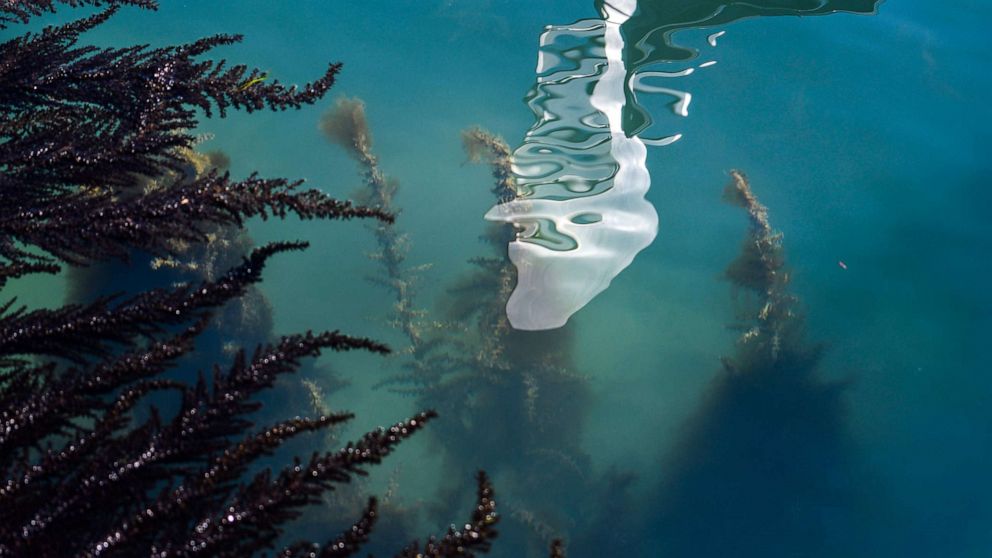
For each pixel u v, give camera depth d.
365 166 6.89
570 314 6.36
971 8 9.05
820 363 6.24
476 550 2.12
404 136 7.58
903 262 6.73
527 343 6.21
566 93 8.01
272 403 5.89
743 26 8.81
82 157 3.66
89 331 2.98
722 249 6.79
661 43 8.64
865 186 7.24
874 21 8.90
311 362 6.24
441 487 5.68
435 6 9.05
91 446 2.59
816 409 6.00
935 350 6.25
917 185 7.24
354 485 5.67
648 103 7.92
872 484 5.66
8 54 4.23
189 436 2.60
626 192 7.10
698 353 6.31
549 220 6.79
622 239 6.77
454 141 7.55
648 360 6.28
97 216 3.35
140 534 2.29
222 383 2.73
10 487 2.46
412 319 6.27
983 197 7.14
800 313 6.46
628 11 8.97
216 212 3.42
